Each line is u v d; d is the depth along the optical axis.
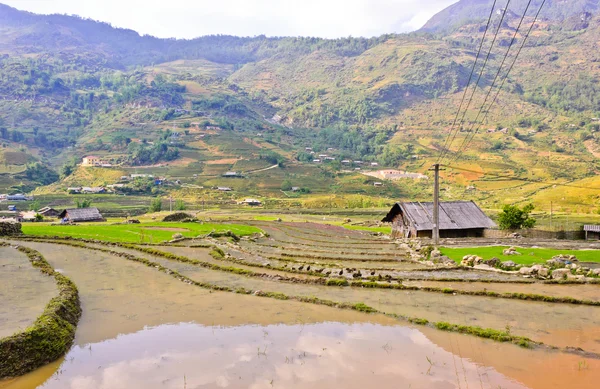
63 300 22.59
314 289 29.66
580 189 174.62
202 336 20.12
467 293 28.31
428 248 48.94
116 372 16.41
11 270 32.84
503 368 16.69
